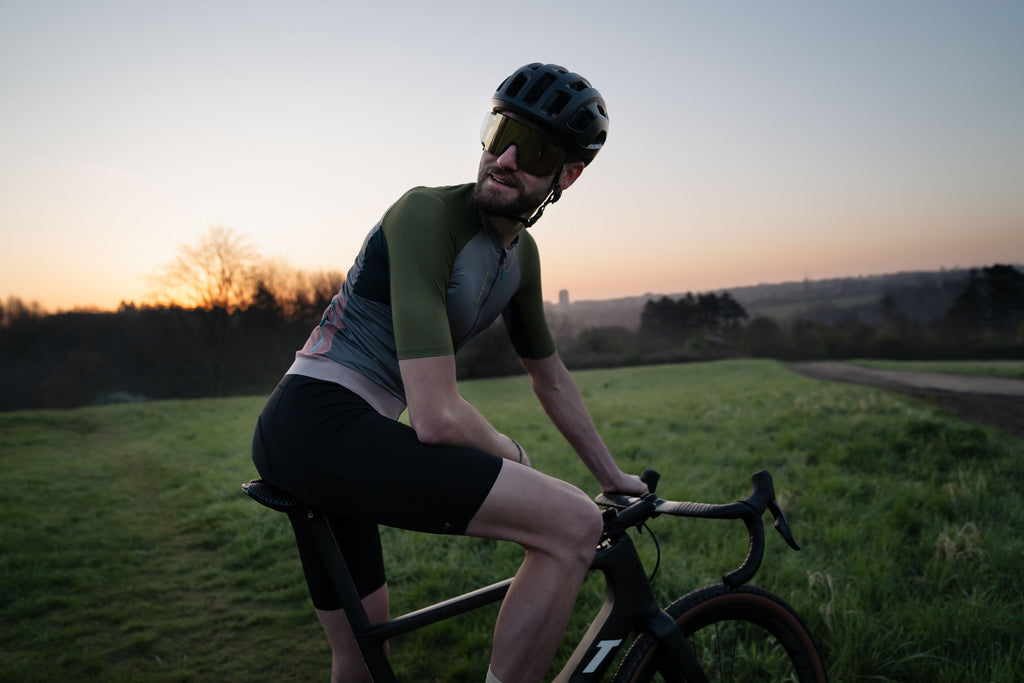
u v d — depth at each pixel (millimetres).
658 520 3834
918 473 5047
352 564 1382
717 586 1327
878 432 6520
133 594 3488
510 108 1090
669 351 62656
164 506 5770
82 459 9023
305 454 1076
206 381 40312
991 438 5914
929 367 27188
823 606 2320
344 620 1387
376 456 1030
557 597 1052
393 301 1040
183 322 39031
